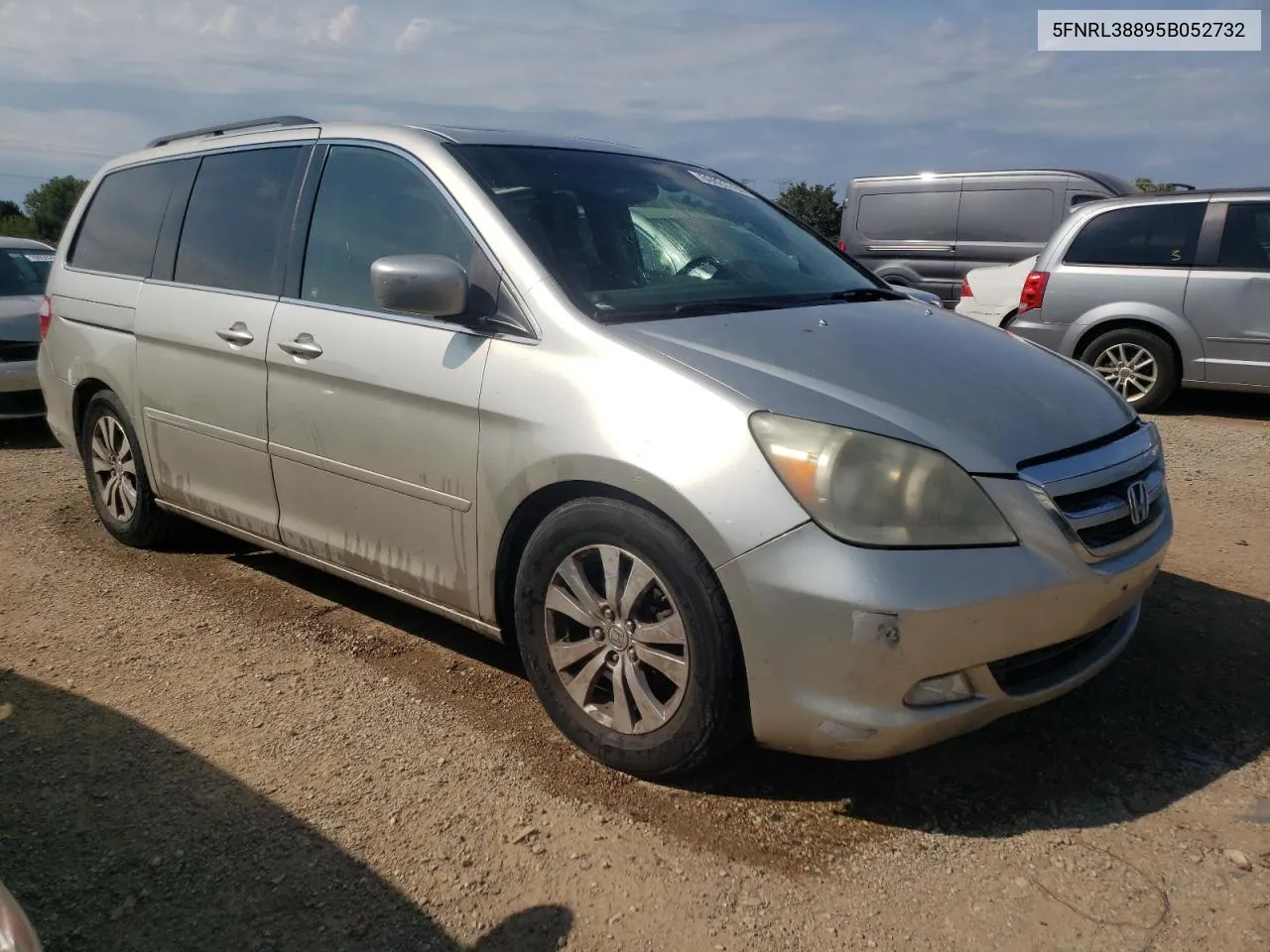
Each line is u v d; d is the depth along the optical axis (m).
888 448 2.60
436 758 3.12
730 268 3.66
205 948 2.36
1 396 7.55
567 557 2.99
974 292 9.77
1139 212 8.47
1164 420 8.20
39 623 4.15
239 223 4.14
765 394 2.72
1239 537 5.04
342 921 2.44
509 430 3.04
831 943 2.35
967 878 2.56
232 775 3.04
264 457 3.90
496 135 3.77
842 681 2.54
